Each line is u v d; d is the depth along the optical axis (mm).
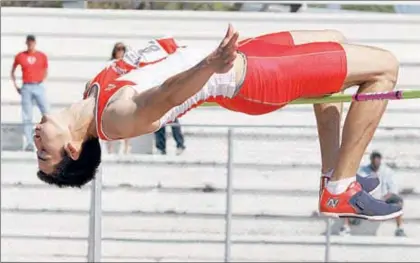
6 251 26688
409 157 23484
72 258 26656
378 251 25109
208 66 10781
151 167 27016
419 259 24516
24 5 32000
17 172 27406
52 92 31609
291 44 12406
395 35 31250
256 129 25906
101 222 24438
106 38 31875
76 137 12195
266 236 26203
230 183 24672
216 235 26312
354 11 32156
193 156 27109
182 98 11117
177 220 26688
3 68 31844
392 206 13008
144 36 31703
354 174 12906
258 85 12055
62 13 32031
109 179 26938
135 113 11336
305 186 26062
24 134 27547
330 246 25641
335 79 12219
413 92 11727
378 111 12633
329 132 13273
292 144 25719
